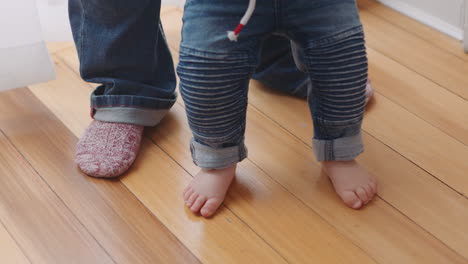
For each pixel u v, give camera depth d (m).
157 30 1.10
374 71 1.34
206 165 1.01
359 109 0.96
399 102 1.25
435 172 1.09
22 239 0.99
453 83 1.30
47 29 1.34
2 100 1.28
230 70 0.89
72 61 1.40
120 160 1.10
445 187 1.06
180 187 1.08
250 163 1.12
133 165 1.13
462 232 0.98
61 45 1.45
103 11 1.04
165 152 1.16
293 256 0.95
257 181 1.09
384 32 1.47
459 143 1.15
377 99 1.26
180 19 1.53
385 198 1.04
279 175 1.10
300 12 0.88
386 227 0.99
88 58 1.12
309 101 1.02
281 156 1.14
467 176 1.08
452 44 1.42
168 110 1.21
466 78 1.31
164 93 1.17
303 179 1.09
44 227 1.00
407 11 1.52
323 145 1.02
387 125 1.20
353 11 0.91
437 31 1.46
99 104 1.15
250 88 1.31
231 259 0.95
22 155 1.15
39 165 1.12
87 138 1.14
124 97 1.13
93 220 1.02
